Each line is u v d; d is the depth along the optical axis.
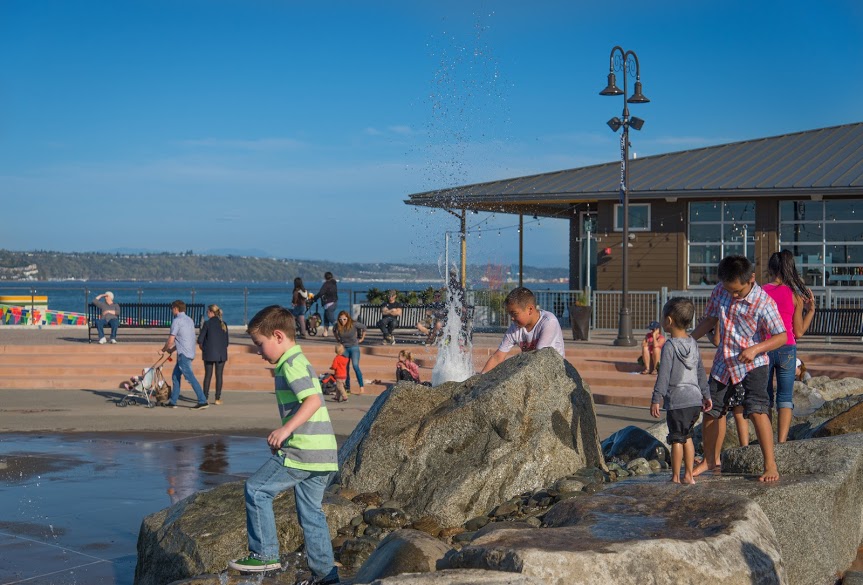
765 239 24.75
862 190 22.88
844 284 24.22
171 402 15.64
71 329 27.61
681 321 6.44
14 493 9.03
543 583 3.88
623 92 21.34
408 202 27.17
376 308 24.67
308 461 5.30
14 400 16.47
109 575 6.58
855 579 5.92
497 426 7.41
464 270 28.25
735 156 28.02
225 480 9.66
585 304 24.25
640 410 14.62
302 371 5.23
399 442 7.58
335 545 6.61
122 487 9.31
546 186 27.02
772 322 6.37
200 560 6.19
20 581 6.41
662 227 25.62
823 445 6.58
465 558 4.39
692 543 4.50
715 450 6.90
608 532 4.70
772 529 5.07
